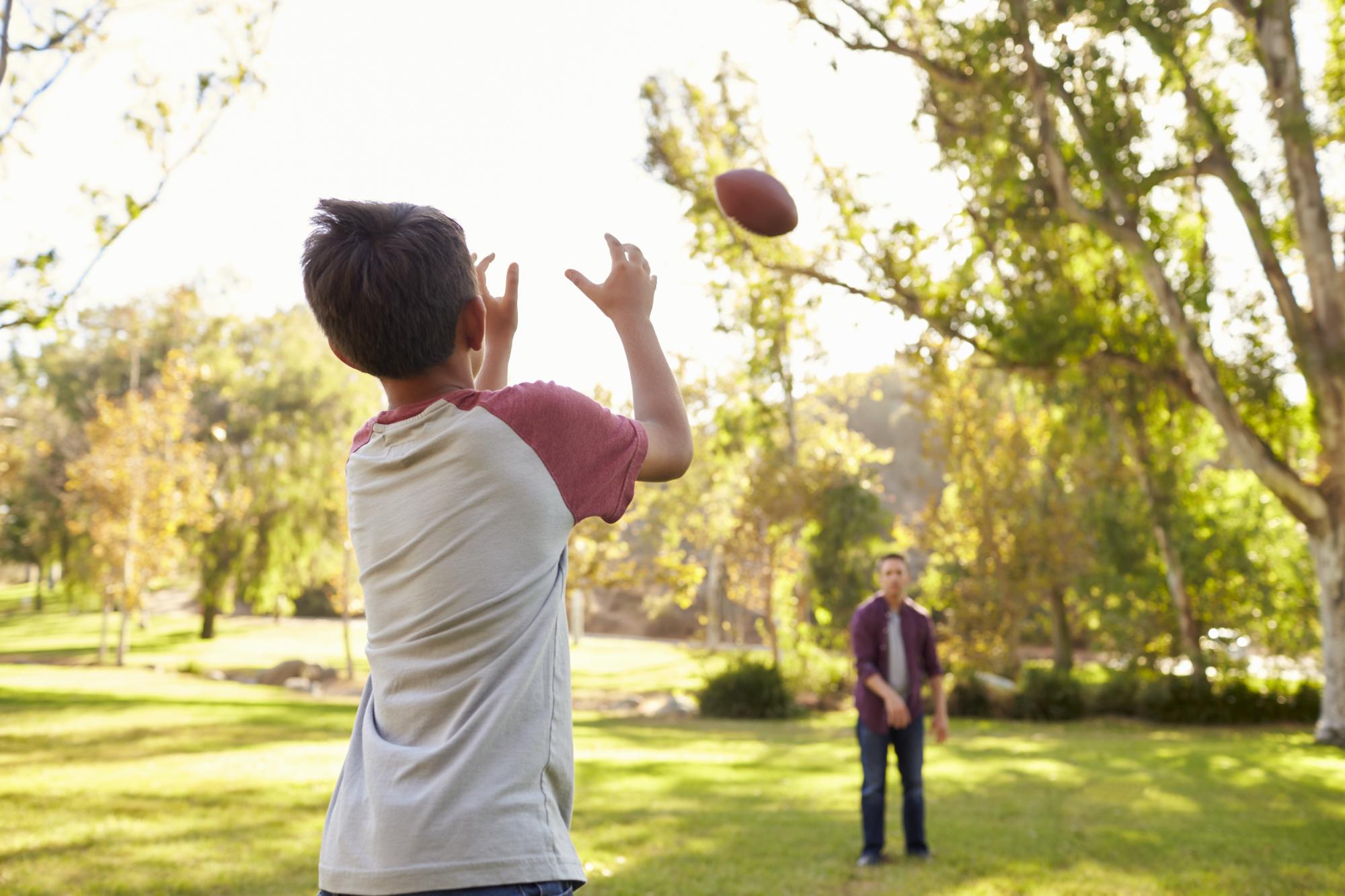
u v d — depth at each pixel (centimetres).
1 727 1362
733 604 5122
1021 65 1652
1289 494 1669
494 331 190
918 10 1662
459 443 154
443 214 165
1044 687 2375
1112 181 1616
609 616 5972
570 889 144
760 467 2806
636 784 1022
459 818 139
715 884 578
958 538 2738
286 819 746
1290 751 1499
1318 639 2300
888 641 683
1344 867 658
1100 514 2516
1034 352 1697
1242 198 1617
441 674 148
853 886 587
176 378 3781
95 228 707
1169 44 1500
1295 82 1577
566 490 157
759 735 1823
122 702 1867
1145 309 1875
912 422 5150
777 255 1834
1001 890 575
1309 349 1617
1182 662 2417
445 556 151
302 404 4466
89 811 754
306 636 5284
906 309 1775
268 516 4384
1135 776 1171
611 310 176
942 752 1477
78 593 4356
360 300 154
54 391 4744
